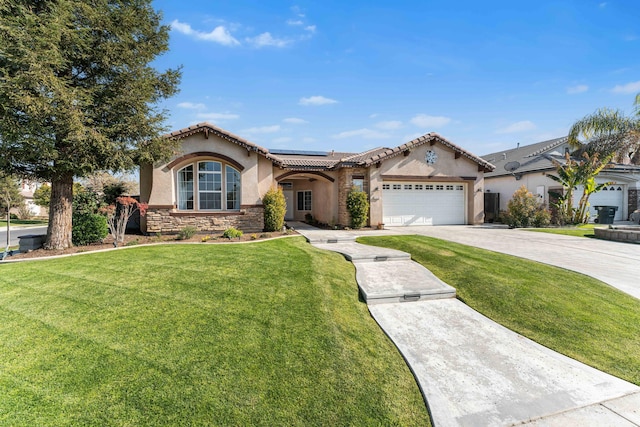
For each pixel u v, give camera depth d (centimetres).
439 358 476
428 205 1978
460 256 997
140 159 1208
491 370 447
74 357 408
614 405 377
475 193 2011
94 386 355
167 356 418
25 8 863
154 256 915
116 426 303
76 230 1146
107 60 1041
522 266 893
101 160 1083
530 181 2288
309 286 695
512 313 636
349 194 1745
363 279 808
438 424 341
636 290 728
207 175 1540
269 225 1566
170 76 1250
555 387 411
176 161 1454
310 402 357
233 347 450
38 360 399
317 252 1036
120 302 578
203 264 824
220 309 562
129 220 1641
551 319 605
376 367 442
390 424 337
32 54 811
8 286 659
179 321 514
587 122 2450
